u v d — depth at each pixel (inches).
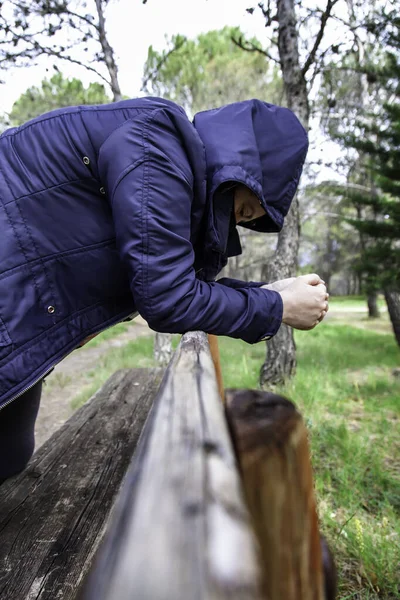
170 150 46.5
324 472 129.0
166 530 11.7
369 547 87.5
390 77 293.9
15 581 46.1
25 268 47.9
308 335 517.3
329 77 338.6
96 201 49.6
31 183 48.6
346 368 306.7
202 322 46.8
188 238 47.8
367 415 189.3
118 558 11.0
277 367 238.1
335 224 834.2
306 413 178.4
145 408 105.5
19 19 242.8
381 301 1080.8
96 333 52.9
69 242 49.0
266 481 18.5
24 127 51.8
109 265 50.2
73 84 336.5
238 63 577.0
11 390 46.6
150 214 44.5
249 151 51.7
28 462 74.3
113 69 262.8
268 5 232.8
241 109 54.5
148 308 45.3
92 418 98.0
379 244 323.6
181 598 9.2
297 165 56.9
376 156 322.3
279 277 245.6
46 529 55.4
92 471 71.3
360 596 79.7
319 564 21.5
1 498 63.1
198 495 13.3
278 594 18.0
